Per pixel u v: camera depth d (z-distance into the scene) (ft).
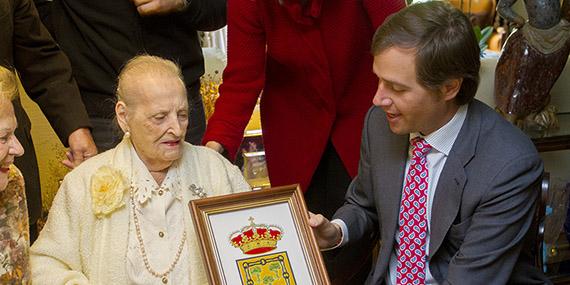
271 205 4.96
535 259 6.18
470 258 4.97
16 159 6.25
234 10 6.77
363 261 6.51
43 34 6.70
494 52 9.66
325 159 7.16
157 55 7.09
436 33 4.64
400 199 5.43
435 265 5.33
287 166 7.22
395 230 5.46
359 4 6.49
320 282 4.82
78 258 5.10
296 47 6.66
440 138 5.16
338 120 6.98
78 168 5.26
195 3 7.01
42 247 5.07
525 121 8.71
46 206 9.14
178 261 5.07
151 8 6.66
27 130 6.40
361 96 6.88
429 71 4.66
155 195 5.14
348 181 7.11
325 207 7.34
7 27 6.27
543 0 7.93
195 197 5.26
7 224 4.87
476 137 5.11
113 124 6.39
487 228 4.97
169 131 4.95
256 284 4.71
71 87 6.79
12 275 4.84
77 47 7.07
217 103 6.97
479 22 9.68
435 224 5.20
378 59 4.82
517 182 4.93
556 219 9.06
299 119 7.08
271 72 7.09
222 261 4.71
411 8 4.84
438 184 5.17
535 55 8.14
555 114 9.02
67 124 6.62
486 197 4.96
